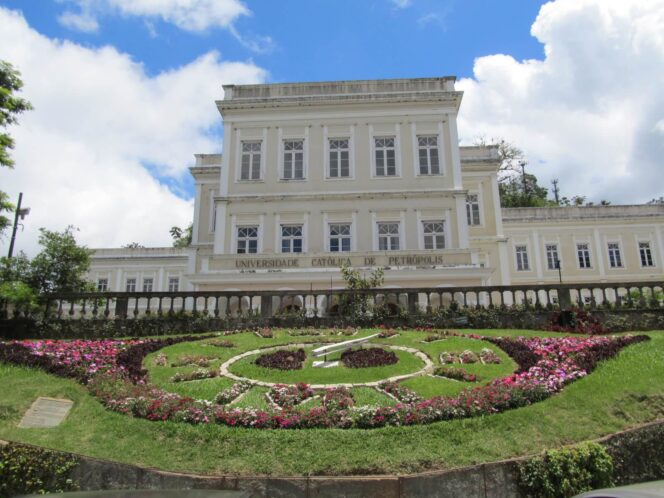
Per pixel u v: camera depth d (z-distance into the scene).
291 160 27.09
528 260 39.25
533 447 6.53
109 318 15.02
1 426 7.30
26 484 6.24
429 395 8.20
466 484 5.96
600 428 7.03
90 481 6.24
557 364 9.37
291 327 14.40
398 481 5.88
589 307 14.75
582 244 39.59
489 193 32.75
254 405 7.98
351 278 17.64
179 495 3.87
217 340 12.53
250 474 6.07
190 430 6.95
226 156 27.06
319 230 25.78
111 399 8.02
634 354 10.08
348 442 6.58
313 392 8.48
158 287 39.47
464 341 11.84
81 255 22.22
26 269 20.81
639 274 38.84
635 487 3.99
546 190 59.75
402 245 25.38
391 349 11.45
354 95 27.05
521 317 14.55
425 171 26.58
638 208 40.44
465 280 22.64
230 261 23.72
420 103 27.17
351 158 26.75
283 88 27.88
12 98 15.89
